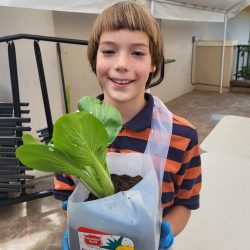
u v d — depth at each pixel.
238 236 1.07
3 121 1.75
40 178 2.33
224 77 5.88
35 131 2.34
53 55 2.38
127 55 0.64
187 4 4.04
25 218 1.84
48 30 2.29
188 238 1.05
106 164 0.50
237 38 8.40
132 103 0.70
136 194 0.45
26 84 2.21
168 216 0.77
